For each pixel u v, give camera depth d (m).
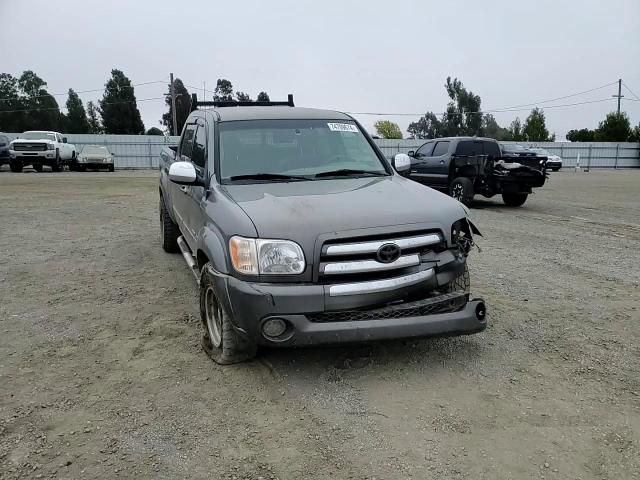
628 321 5.07
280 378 3.89
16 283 6.37
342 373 3.96
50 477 2.83
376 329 3.61
